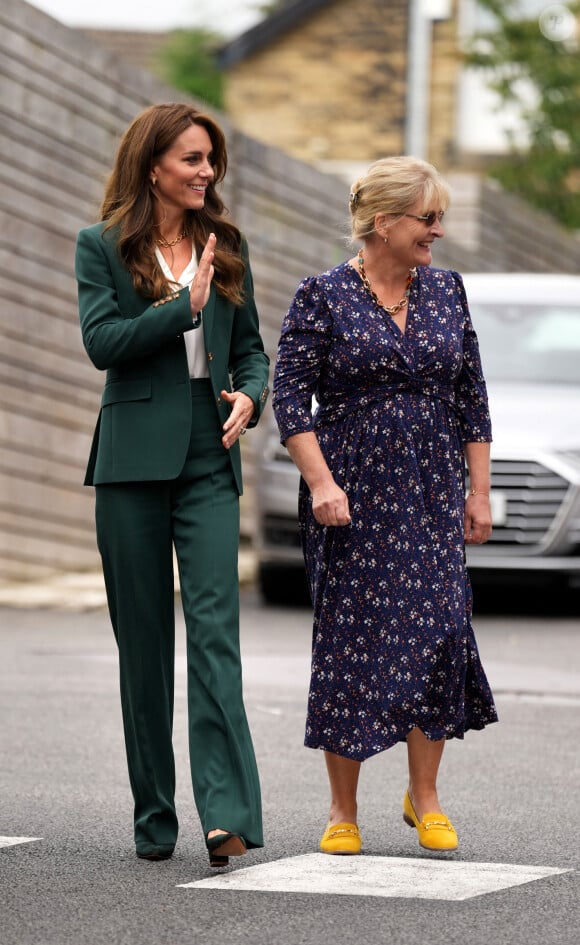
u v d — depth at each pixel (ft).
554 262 173.78
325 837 41.14
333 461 40.83
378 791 49.26
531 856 40.83
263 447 91.15
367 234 40.57
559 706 64.08
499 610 92.63
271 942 32.99
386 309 40.83
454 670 40.47
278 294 122.42
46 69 97.04
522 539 85.51
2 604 89.86
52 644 76.23
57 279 98.89
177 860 39.86
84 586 95.76
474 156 233.96
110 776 49.65
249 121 238.27
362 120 236.02
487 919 34.78
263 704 62.54
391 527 40.47
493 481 85.71
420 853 41.09
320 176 127.75
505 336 95.66
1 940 32.96
